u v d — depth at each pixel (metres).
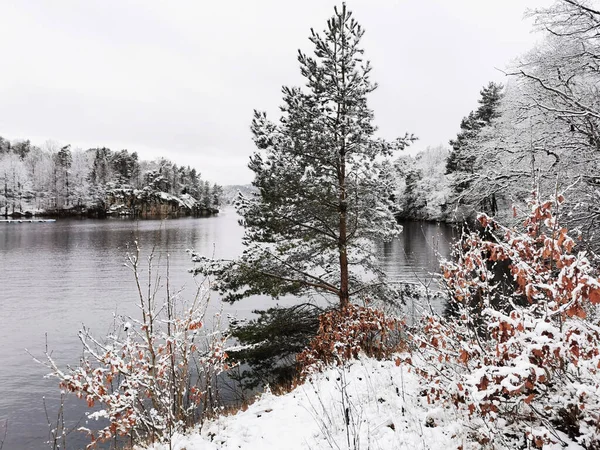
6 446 9.33
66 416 10.77
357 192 11.04
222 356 6.50
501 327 3.22
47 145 157.25
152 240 54.44
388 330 8.27
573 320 3.35
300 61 11.36
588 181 10.79
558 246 3.32
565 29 11.42
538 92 12.11
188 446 5.00
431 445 3.95
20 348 15.80
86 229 71.56
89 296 23.98
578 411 3.55
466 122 49.47
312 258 12.35
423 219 78.62
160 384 5.44
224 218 130.50
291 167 11.23
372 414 4.96
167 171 150.75
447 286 4.70
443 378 4.56
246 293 11.41
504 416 4.04
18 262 36.28
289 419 5.49
